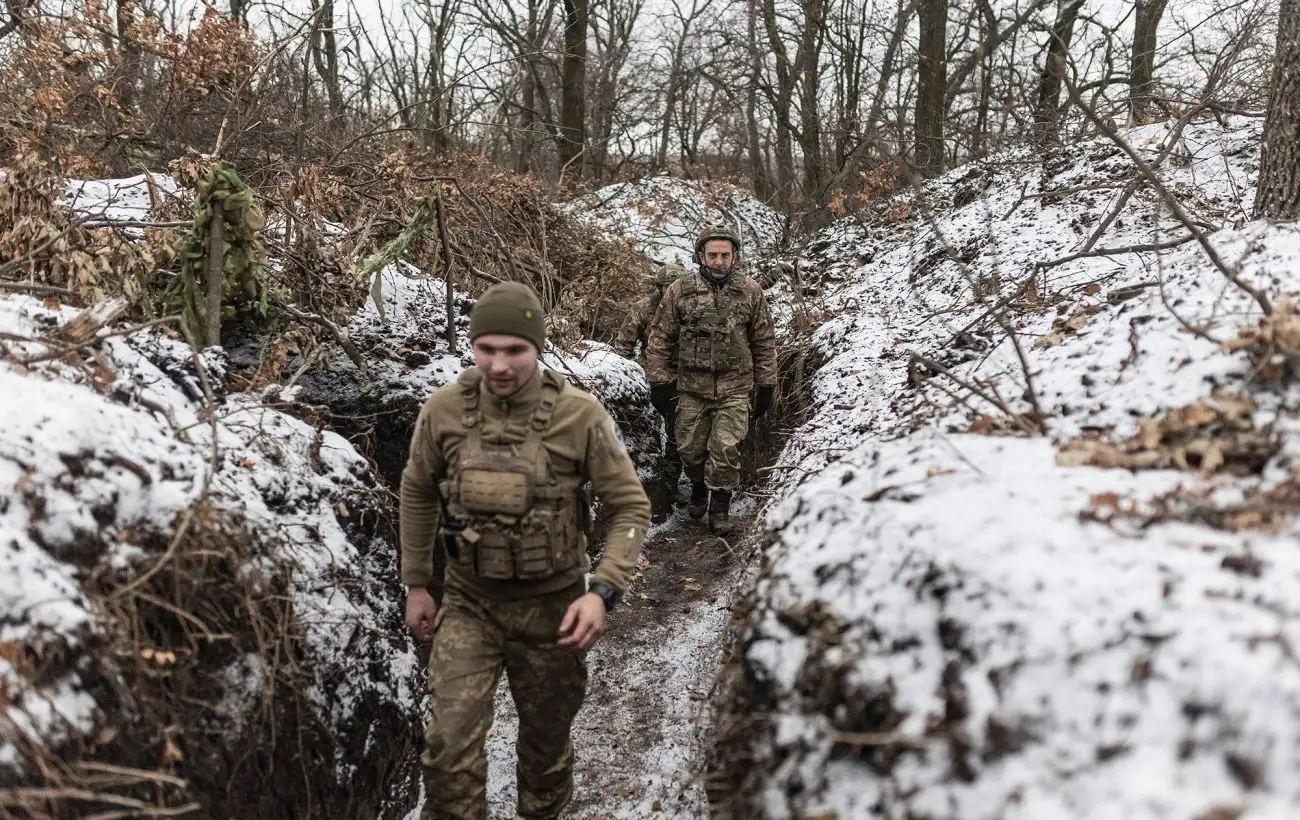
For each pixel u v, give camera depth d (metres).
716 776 1.98
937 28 10.44
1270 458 1.97
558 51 15.39
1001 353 3.60
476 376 2.40
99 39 6.20
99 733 1.75
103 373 2.59
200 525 2.19
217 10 6.16
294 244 4.60
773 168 17.50
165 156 6.26
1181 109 7.19
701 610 4.66
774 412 6.69
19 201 3.52
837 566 2.04
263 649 2.19
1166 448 2.11
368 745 2.62
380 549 3.12
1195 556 1.66
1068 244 6.10
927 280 7.09
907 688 1.68
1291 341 2.19
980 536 1.85
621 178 15.36
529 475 2.30
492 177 7.75
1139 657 1.46
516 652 2.46
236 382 3.55
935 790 1.48
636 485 2.48
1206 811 1.22
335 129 8.70
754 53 14.07
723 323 5.48
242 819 2.06
